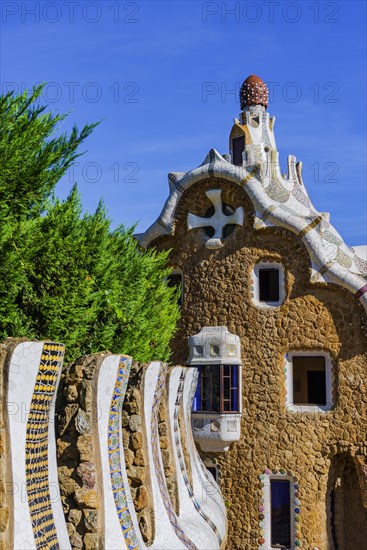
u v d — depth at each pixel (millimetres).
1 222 12141
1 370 8125
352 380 21281
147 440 12688
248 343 22250
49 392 9062
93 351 15227
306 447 21453
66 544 9422
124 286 16938
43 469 9125
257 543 21578
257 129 25578
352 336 21391
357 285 21234
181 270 23500
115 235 17547
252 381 22109
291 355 22062
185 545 12859
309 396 26109
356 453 21016
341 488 22344
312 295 21875
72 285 13641
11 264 12047
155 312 19219
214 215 23141
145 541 12047
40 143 13633
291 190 24891
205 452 22406
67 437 10172
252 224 22578
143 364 12906
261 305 22375
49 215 13617
